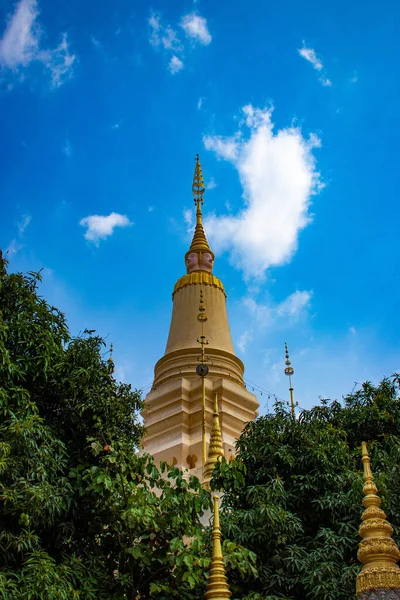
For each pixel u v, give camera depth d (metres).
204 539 16.16
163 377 36.66
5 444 13.98
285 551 16.33
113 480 15.45
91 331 18.03
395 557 11.10
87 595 14.07
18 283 17.22
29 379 16.66
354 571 14.98
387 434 21.12
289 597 15.77
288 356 34.47
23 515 13.46
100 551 15.82
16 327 16.38
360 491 17.14
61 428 16.75
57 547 15.37
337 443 19.14
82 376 16.64
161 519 15.69
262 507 16.59
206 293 40.09
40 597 12.70
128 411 17.73
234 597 16.03
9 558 13.76
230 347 38.50
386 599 10.40
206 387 34.34
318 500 17.45
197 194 46.59
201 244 43.31
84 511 15.85
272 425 19.52
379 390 22.80
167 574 15.61
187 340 37.72
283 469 18.77
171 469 17.19
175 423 33.56
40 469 14.37
